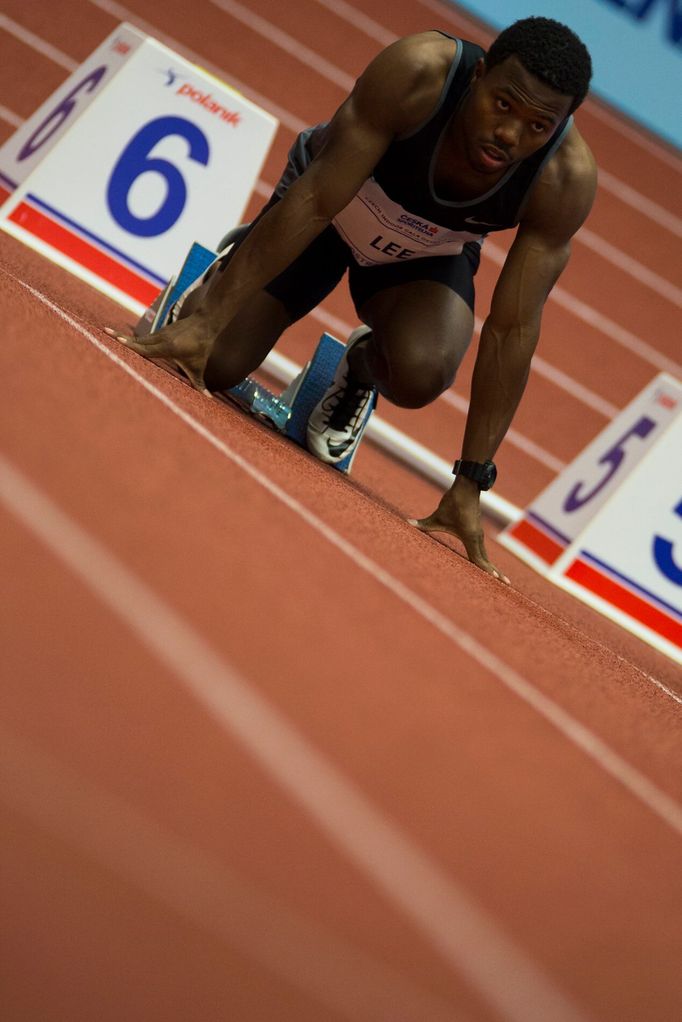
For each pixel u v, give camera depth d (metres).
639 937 4.45
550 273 9.82
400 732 5.19
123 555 5.33
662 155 32.31
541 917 4.18
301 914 3.41
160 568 5.45
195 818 3.62
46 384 7.50
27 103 25.81
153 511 6.17
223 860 3.47
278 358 18.91
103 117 14.75
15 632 4.16
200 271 12.07
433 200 9.61
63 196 14.61
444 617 7.70
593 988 3.83
